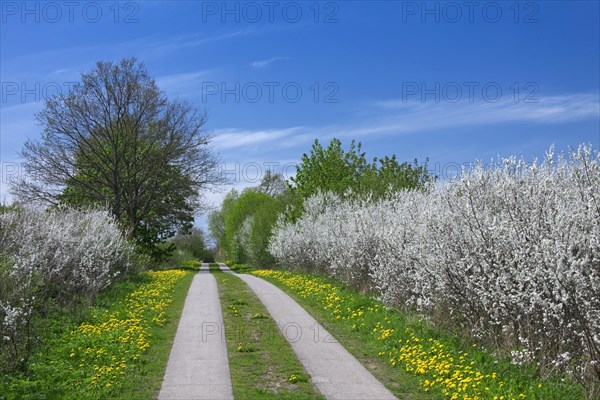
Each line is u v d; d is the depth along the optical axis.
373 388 8.66
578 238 8.15
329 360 10.47
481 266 9.52
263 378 9.32
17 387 8.55
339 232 22.98
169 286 23.23
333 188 34.53
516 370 8.66
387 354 10.68
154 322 14.06
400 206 16.52
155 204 42.25
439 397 8.07
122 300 17.86
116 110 38.91
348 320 14.23
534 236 8.74
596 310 7.64
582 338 7.73
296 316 15.45
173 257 57.59
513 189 10.20
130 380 9.05
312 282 23.52
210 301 18.86
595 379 7.53
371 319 13.68
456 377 8.37
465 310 10.52
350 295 17.88
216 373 9.57
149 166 40.56
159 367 9.95
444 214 11.00
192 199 43.84
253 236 45.97
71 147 38.50
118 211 38.44
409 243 13.47
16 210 18.00
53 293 15.29
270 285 24.80
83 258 16.19
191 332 13.17
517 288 9.01
